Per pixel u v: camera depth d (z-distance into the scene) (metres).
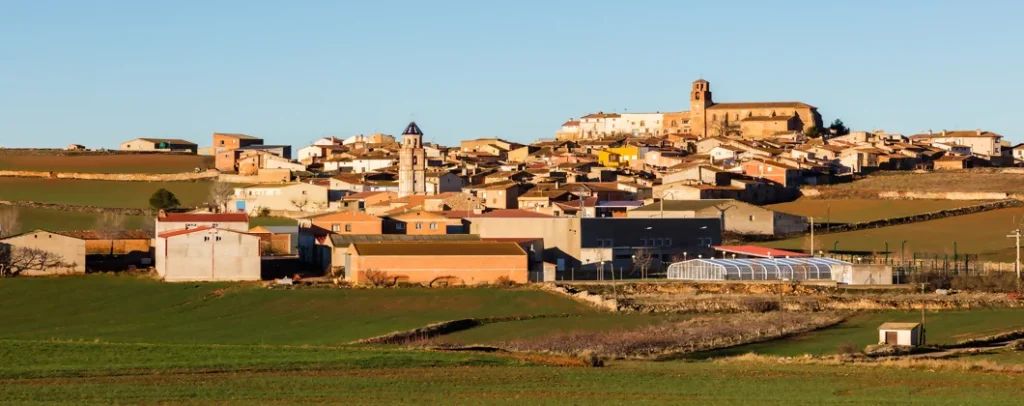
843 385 184.38
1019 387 182.88
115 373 185.62
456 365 198.75
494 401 167.75
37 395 168.00
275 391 173.12
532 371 194.12
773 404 167.62
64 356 199.75
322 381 181.12
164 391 171.88
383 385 179.12
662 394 175.12
